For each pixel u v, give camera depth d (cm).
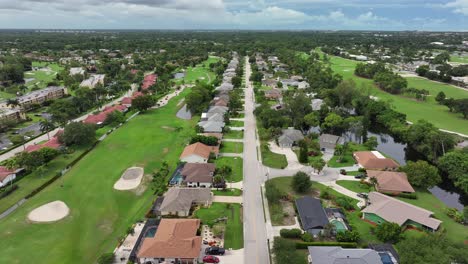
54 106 16500
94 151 12212
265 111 14825
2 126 14338
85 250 6838
